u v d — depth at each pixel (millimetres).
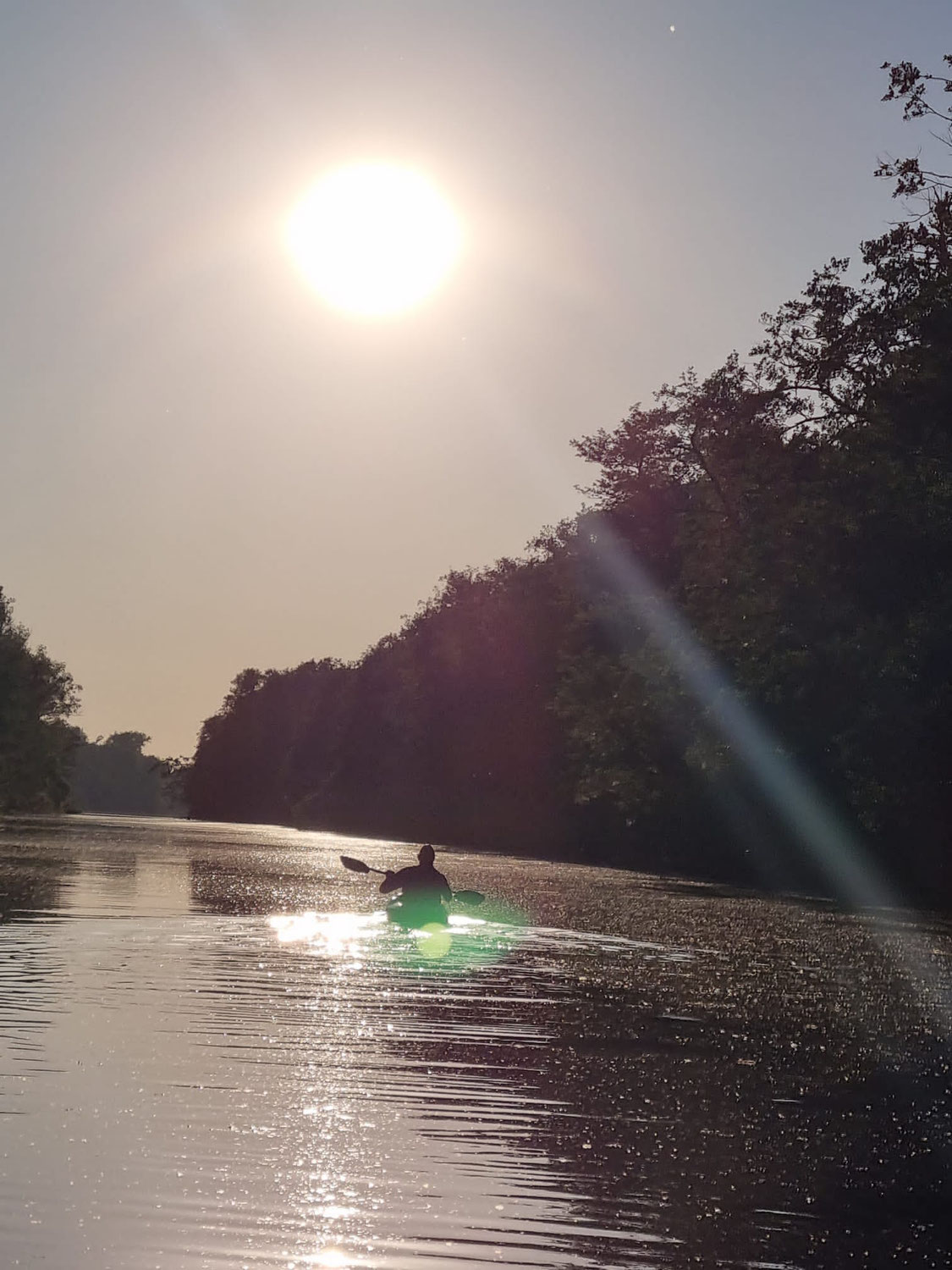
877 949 21891
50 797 126812
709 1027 12945
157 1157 7512
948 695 27891
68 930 18328
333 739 150625
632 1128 8797
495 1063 10562
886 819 33781
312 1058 10273
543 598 79750
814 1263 6523
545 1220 6848
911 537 29156
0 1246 6172
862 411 36594
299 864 40531
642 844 59250
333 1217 6695
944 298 31484
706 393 51938
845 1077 11062
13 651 106125
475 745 89562
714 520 45594
